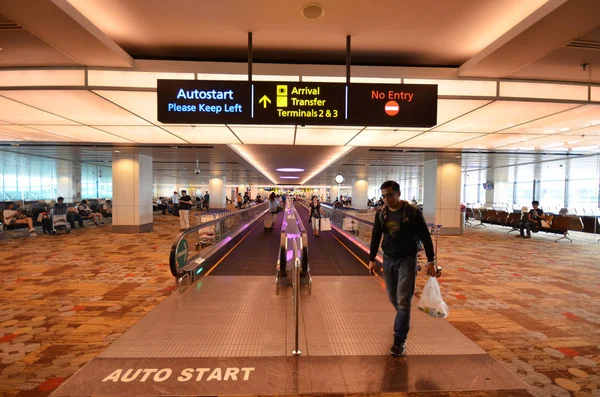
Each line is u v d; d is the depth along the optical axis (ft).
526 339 12.47
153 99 18.62
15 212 39.93
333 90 14.80
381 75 17.34
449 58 17.52
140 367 9.93
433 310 10.44
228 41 15.62
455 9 12.66
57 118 23.61
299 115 14.74
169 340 11.76
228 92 14.58
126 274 21.89
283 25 14.03
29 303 16.11
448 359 10.50
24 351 11.22
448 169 48.03
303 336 12.12
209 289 18.02
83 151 45.03
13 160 60.39
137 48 16.44
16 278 20.83
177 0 12.14
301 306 15.40
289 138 30.68
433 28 14.24
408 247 10.65
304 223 61.41
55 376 9.68
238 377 9.39
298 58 17.49
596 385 9.34
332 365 10.06
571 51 14.24
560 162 55.01
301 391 8.77
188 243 20.93
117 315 14.57
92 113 22.04
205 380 9.25
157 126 25.70
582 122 24.14
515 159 50.60
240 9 12.73
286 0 12.03
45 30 12.57
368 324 13.30
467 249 34.24
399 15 13.14
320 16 13.24
